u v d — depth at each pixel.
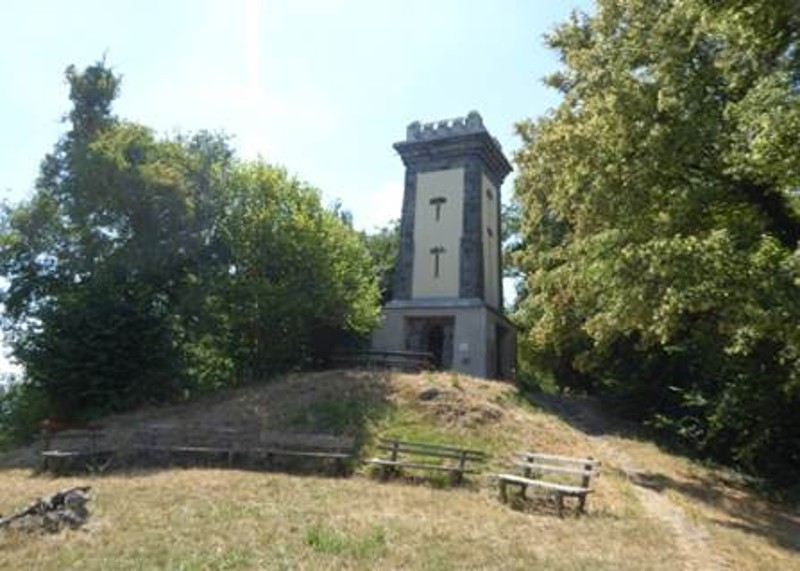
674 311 14.60
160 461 18.14
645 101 16.94
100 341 24.09
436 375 24.80
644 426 25.55
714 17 13.30
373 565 8.82
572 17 24.97
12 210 27.91
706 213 17.09
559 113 21.86
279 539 9.93
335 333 31.20
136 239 26.67
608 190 17.69
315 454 16.88
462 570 8.78
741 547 11.16
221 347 29.17
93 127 29.45
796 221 16.31
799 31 12.69
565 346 28.59
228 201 29.11
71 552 9.22
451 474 15.60
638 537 11.22
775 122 12.05
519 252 30.92
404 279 34.09
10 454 21.03
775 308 12.84
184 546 9.52
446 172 34.59
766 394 18.67
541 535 10.95
